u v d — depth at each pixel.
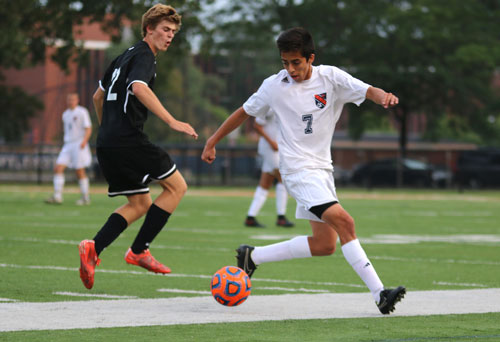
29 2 80.81
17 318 15.16
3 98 108.19
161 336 13.66
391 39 118.06
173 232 37.09
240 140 150.75
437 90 120.50
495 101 123.06
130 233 36.34
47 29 86.88
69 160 56.06
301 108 17.45
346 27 119.56
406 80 115.75
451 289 20.33
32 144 93.62
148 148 18.23
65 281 20.64
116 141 18.08
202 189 93.31
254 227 40.53
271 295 18.78
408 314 16.27
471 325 14.99
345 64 119.62
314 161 17.42
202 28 90.50
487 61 112.75
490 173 107.19
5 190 77.00
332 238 17.97
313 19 119.81
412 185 104.62
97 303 17.17
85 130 55.69
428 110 125.88
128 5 84.06
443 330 14.45
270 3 122.75
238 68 194.38
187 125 17.34
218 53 125.12
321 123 17.48
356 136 132.12
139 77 17.61
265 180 40.81
